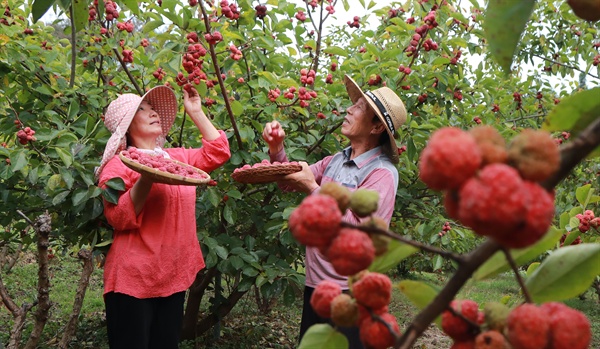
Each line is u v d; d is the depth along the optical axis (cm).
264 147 432
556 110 75
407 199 468
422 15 439
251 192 445
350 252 68
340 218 69
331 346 82
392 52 416
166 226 280
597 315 859
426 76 427
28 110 415
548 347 62
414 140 421
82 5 216
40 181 391
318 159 440
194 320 513
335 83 473
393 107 290
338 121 419
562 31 593
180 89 430
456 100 470
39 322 293
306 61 550
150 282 271
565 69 595
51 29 508
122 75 459
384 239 75
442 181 57
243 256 407
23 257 879
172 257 279
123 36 454
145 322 272
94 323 582
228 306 518
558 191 567
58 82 421
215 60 339
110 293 274
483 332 68
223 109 420
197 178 271
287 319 705
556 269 79
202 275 516
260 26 426
